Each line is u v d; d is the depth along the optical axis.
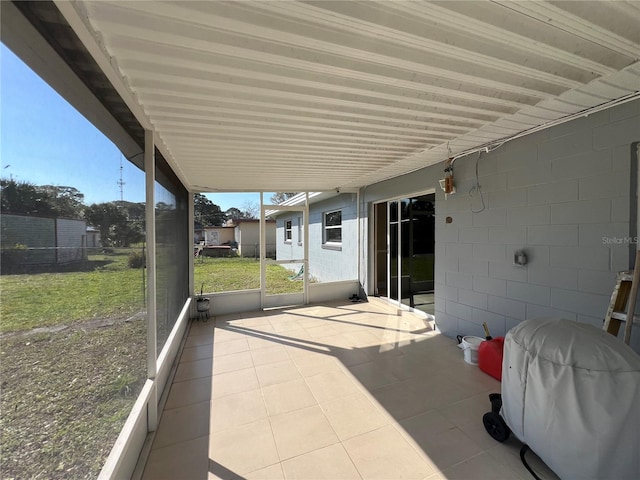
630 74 1.83
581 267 2.51
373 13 1.25
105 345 1.56
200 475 1.76
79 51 1.32
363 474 1.75
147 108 2.05
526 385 1.73
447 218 4.00
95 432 1.42
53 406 1.13
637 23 1.40
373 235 6.27
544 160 2.78
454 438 2.05
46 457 1.08
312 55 1.56
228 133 2.62
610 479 1.42
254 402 2.53
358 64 1.67
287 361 3.34
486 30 1.38
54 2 0.99
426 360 3.31
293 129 2.60
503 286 3.23
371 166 4.26
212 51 1.44
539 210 2.84
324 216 8.41
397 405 2.45
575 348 1.56
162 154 3.05
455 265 3.90
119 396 1.70
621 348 1.52
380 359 3.36
